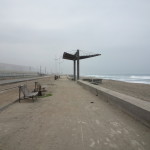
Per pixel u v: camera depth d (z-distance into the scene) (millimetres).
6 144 4008
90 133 4715
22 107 8398
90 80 37406
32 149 3734
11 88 18609
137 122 5746
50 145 3936
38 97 12047
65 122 5812
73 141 4160
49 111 7512
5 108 8117
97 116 6609
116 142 4074
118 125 5430
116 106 8258
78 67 37438
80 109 7953
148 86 32750
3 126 5359
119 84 37906
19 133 4730
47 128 5160
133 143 4012
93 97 12125
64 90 17516
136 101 6871
